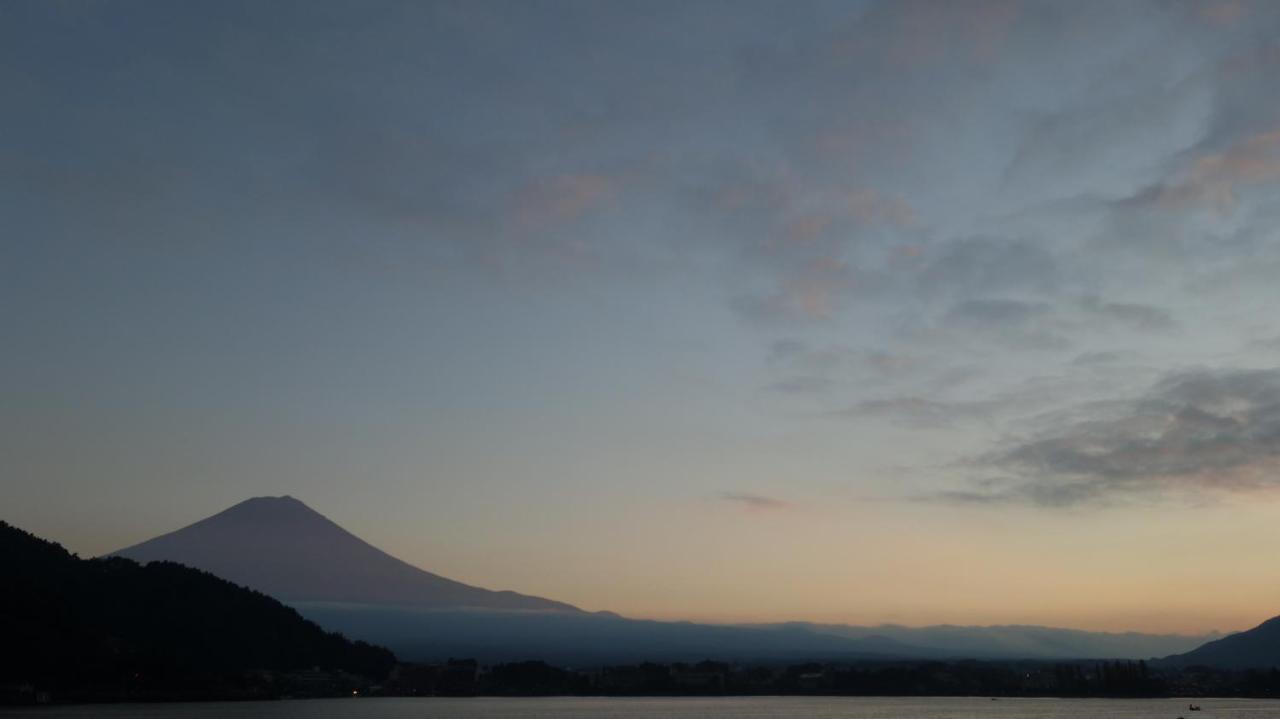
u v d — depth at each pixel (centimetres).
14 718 15850
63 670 18775
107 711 17600
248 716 17512
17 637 18612
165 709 18738
